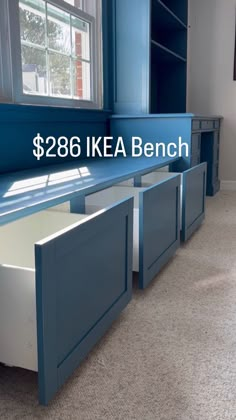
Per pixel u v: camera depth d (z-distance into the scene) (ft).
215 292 5.95
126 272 5.16
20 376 3.94
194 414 3.46
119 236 4.84
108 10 10.49
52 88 8.38
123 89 10.85
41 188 5.03
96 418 3.41
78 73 9.53
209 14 14.49
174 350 4.43
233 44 14.42
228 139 15.02
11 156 6.85
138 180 7.88
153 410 3.51
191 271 6.81
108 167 7.49
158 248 6.41
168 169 10.36
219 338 4.67
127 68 10.71
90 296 4.15
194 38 14.79
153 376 3.98
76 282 3.80
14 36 6.69
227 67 14.62
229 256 7.59
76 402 3.60
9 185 5.26
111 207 4.54
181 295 5.83
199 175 9.02
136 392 3.74
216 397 3.67
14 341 3.52
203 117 11.48
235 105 14.76
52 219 5.28
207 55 14.78
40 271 3.13
